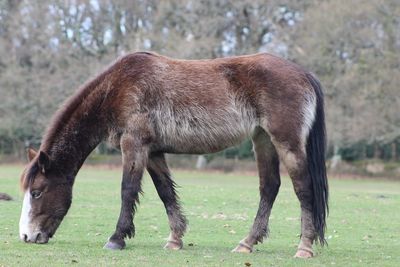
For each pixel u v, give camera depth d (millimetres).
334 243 12922
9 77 50875
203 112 10891
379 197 24922
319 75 46094
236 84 10938
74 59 51406
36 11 51938
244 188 27906
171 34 48969
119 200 20906
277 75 10836
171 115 10930
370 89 43969
